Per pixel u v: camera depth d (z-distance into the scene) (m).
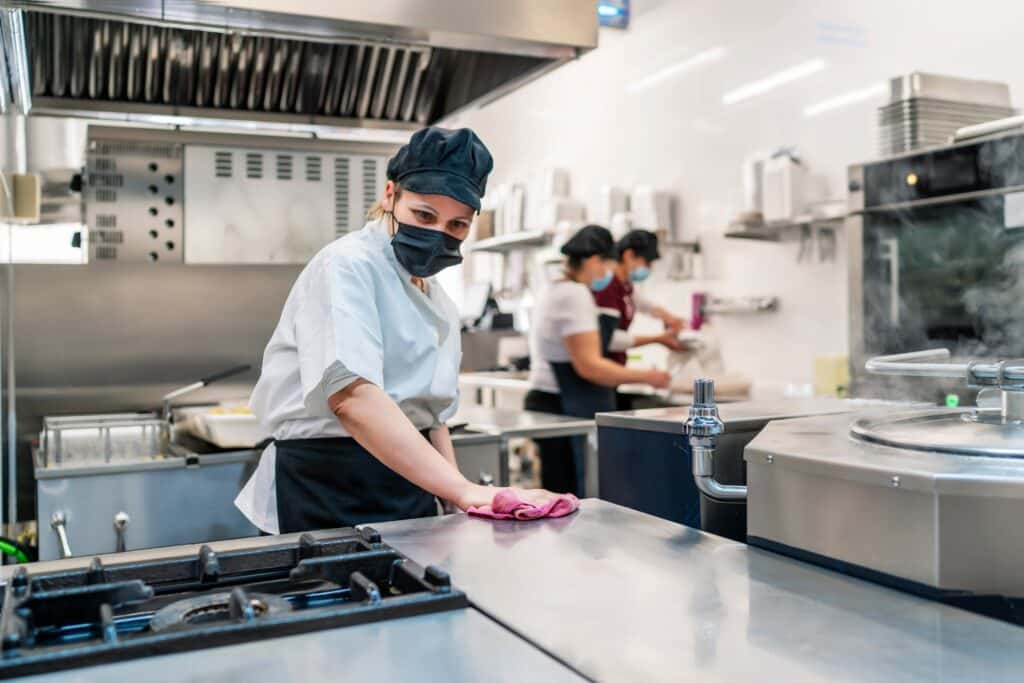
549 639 0.74
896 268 3.05
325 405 1.45
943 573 0.84
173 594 0.90
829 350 4.27
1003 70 3.46
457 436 2.46
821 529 0.96
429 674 0.66
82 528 2.17
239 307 3.10
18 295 2.81
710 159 5.06
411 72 2.94
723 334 4.94
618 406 4.57
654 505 1.46
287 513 1.63
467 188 1.46
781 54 4.53
